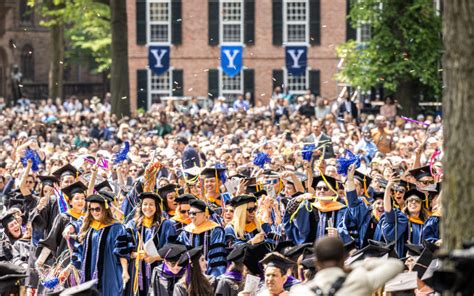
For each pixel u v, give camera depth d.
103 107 67.81
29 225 26.50
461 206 15.67
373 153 39.75
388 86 59.53
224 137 42.31
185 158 35.16
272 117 56.84
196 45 79.25
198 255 21.47
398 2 59.88
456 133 15.71
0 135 50.47
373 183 27.30
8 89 101.38
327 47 78.38
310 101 59.72
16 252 26.25
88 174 28.14
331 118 48.00
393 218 24.58
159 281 22.36
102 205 23.78
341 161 25.41
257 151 35.16
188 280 21.56
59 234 25.03
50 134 48.22
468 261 13.42
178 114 54.62
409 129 46.97
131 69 79.31
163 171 32.06
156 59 70.25
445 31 15.87
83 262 23.78
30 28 103.44
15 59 102.44
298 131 46.12
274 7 78.69
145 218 24.33
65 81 103.50
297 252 21.38
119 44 57.03
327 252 14.15
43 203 26.20
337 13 78.38
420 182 26.22
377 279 14.02
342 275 14.02
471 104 15.66
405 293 20.59
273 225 25.70
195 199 24.70
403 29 59.50
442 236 15.89
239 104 62.28
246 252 21.50
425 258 20.78
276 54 78.75
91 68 97.00
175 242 23.00
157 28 79.31
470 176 15.64
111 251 23.73
